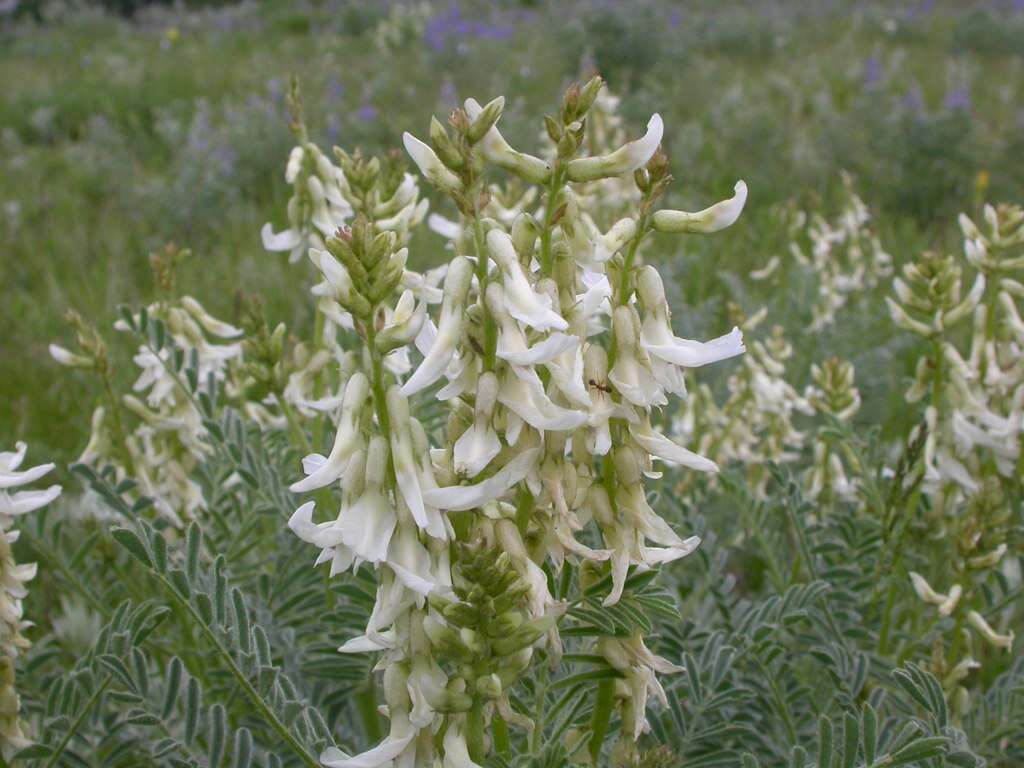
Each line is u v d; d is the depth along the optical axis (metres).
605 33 1.56
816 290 0.64
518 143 1.08
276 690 0.25
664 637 0.31
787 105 1.38
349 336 0.37
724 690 0.29
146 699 0.26
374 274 0.17
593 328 0.19
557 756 0.22
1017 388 0.33
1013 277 0.70
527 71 1.50
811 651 0.30
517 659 0.19
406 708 0.19
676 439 0.47
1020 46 1.79
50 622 0.41
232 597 0.24
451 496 0.17
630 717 0.22
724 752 0.28
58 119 1.40
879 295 0.72
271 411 0.45
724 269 0.76
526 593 0.19
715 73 1.56
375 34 2.08
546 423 0.17
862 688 0.32
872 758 0.22
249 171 1.06
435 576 0.18
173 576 0.23
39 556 0.43
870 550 0.36
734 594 0.42
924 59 1.72
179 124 1.27
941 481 0.34
